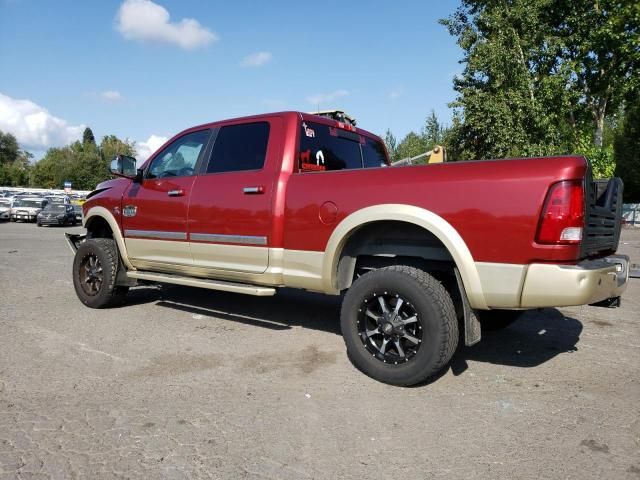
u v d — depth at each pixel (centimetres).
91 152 8138
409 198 352
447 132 2417
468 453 269
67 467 252
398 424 303
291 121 449
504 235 316
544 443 280
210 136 506
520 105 2100
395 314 360
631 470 253
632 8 2184
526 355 441
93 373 385
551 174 304
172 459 261
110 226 580
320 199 399
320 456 265
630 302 693
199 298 666
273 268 430
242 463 257
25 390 350
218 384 365
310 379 376
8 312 581
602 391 357
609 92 2480
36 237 1875
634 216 2870
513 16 2195
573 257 303
